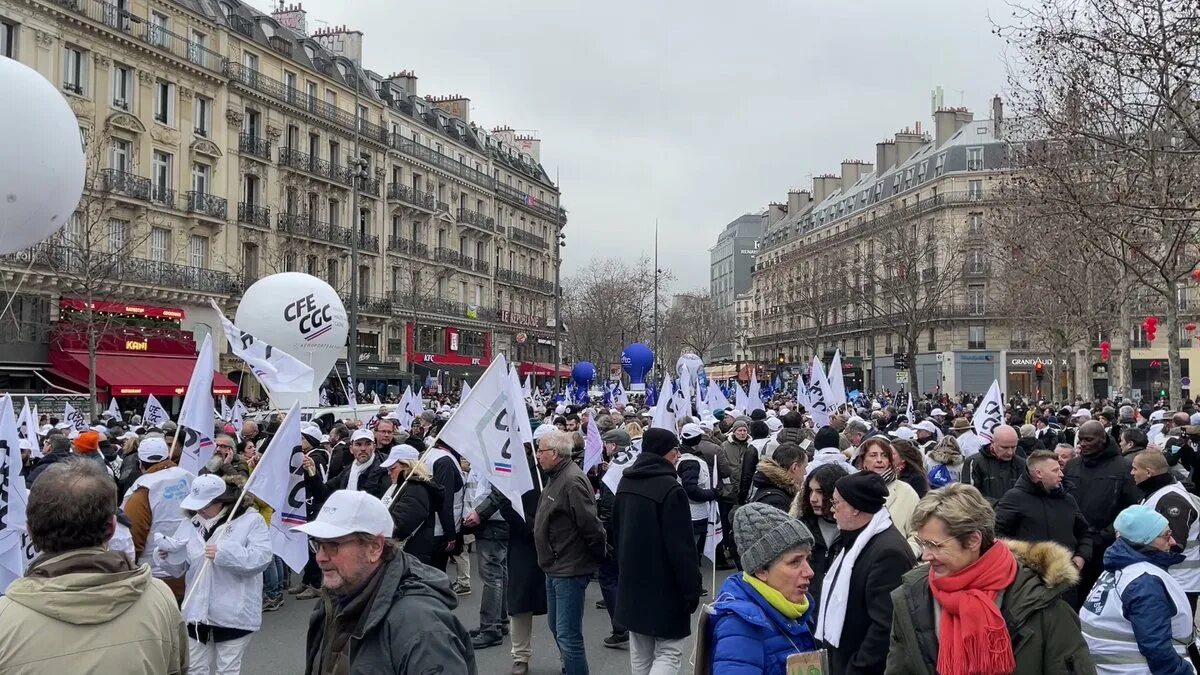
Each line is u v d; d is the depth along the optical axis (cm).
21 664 293
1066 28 1714
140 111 3812
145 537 698
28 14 3281
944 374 6694
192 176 4100
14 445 771
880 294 6288
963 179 6525
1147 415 2425
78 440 904
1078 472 799
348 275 5156
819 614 477
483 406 733
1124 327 2858
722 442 1298
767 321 10588
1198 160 1873
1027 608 360
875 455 659
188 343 3869
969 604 362
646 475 628
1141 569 449
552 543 720
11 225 570
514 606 787
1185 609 455
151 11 3906
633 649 638
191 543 664
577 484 717
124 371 3388
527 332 7250
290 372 996
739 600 374
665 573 616
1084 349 5866
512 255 7412
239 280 4319
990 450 861
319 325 1656
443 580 345
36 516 313
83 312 3219
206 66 4184
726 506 1192
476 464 723
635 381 3531
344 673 335
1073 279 3241
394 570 335
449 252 6206
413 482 830
